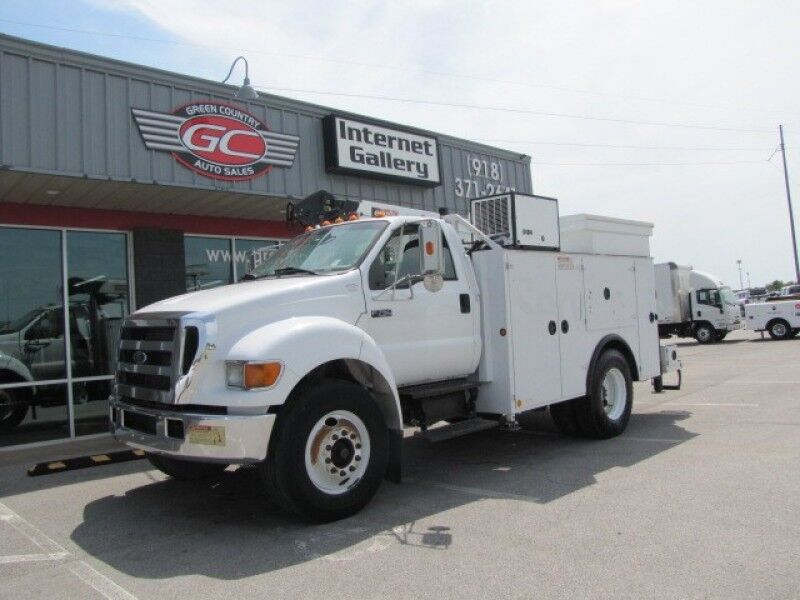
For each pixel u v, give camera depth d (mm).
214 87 9109
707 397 10625
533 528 4617
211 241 10703
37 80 7574
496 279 6516
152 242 9961
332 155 10375
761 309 25422
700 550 4027
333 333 4941
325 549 4375
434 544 4379
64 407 9141
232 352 4633
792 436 7148
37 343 8945
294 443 4676
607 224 8375
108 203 9273
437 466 6797
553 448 7371
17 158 7359
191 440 4535
